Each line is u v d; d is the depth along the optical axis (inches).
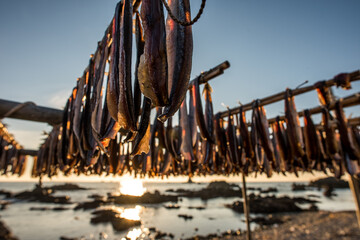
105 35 70.9
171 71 42.3
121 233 909.2
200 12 31.6
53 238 824.9
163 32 41.4
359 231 680.4
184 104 96.3
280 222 1026.1
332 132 129.8
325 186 3307.1
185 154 90.0
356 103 128.3
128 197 1895.9
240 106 138.3
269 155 123.3
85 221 1131.9
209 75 93.0
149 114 47.4
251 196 2214.6
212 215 1327.5
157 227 1011.3
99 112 62.9
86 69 85.6
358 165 147.5
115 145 108.2
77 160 106.0
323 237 673.0
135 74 49.8
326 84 118.8
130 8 49.0
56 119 146.8
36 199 1889.8
